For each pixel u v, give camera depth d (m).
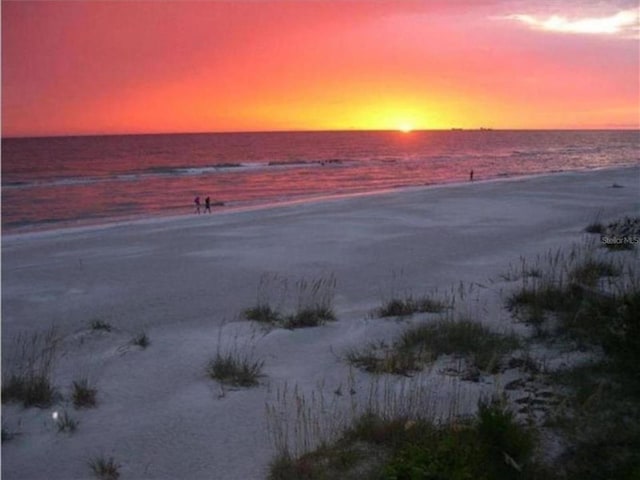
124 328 9.66
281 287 12.34
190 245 18.33
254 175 59.88
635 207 24.52
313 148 136.25
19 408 6.50
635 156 94.25
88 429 6.02
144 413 6.31
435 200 28.66
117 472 5.18
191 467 5.21
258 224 22.48
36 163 82.69
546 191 31.94
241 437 5.67
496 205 26.03
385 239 17.95
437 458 4.49
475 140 198.75
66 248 18.95
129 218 30.39
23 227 28.19
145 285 13.09
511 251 15.09
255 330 8.99
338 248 16.73
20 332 9.80
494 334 7.65
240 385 6.86
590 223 19.64
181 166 75.38
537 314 8.20
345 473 4.75
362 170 66.44
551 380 6.14
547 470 4.41
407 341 7.67
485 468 4.31
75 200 39.81
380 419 5.45
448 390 6.23
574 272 10.23
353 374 6.98
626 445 4.68
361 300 10.92
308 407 6.16
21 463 5.43
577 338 7.19
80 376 7.38
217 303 11.22
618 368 6.11
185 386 6.97
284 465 4.95
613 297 7.96
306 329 8.89
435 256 14.99
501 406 5.28
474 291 10.48
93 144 154.50
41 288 13.13
